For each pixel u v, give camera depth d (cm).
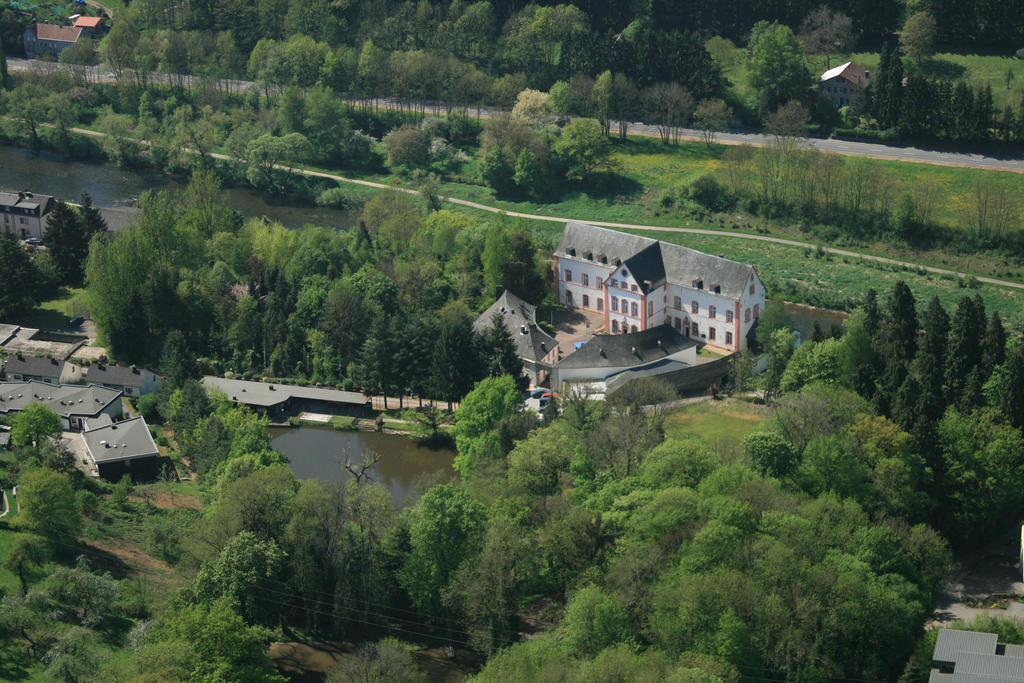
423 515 19225
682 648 17062
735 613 17075
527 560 19000
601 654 16375
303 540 19075
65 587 18388
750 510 18900
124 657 17575
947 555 19338
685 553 18375
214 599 18300
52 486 19662
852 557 18212
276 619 18562
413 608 19525
